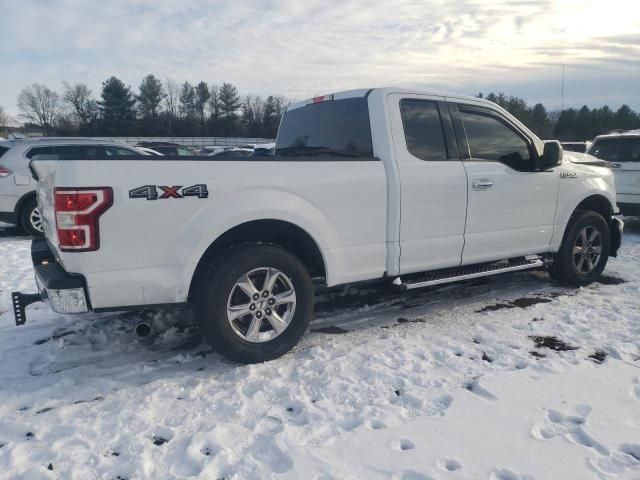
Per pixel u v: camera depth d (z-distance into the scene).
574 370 3.54
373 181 4.07
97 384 3.52
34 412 3.17
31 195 9.14
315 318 4.74
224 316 3.59
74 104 76.06
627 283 5.75
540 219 5.12
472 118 4.71
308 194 3.80
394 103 4.29
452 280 4.59
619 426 2.88
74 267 3.23
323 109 4.74
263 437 2.85
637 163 8.77
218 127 75.44
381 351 3.90
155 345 4.18
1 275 6.50
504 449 2.70
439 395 3.24
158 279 3.40
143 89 73.06
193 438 2.82
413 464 2.58
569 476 2.49
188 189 3.41
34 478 2.53
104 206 3.19
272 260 3.70
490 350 3.92
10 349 4.11
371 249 4.14
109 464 2.63
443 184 4.38
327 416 3.02
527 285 5.70
